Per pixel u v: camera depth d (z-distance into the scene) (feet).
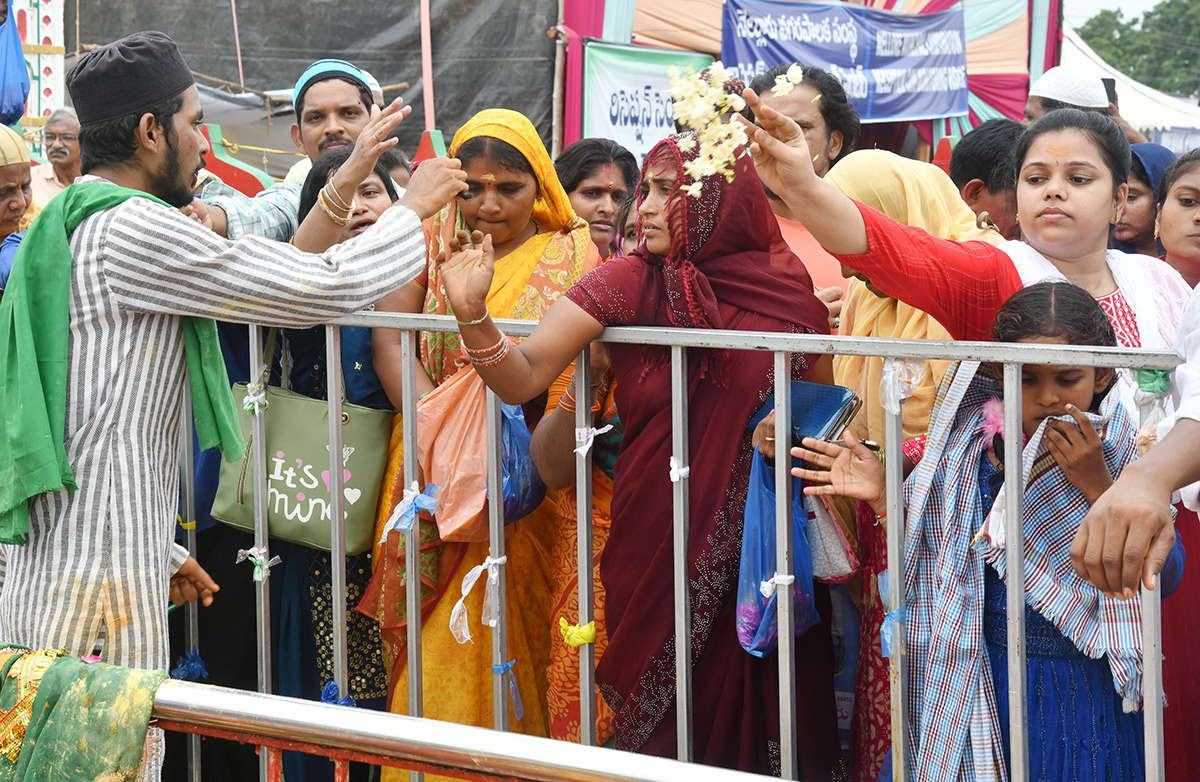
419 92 27.73
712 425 7.38
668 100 29.22
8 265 9.13
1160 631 6.05
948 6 32.17
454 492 8.25
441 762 5.59
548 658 9.12
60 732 6.33
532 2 27.96
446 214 9.54
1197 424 5.47
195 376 7.17
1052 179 7.52
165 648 7.11
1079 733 6.63
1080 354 5.90
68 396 6.79
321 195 8.47
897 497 6.57
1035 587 6.53
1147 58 114.83
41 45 25.35
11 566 7.08
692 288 7.36
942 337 8.66
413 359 8.02
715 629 7.41
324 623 9.41
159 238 6.64
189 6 26.61
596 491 8.45
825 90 10.27
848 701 8.55
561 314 7.41
